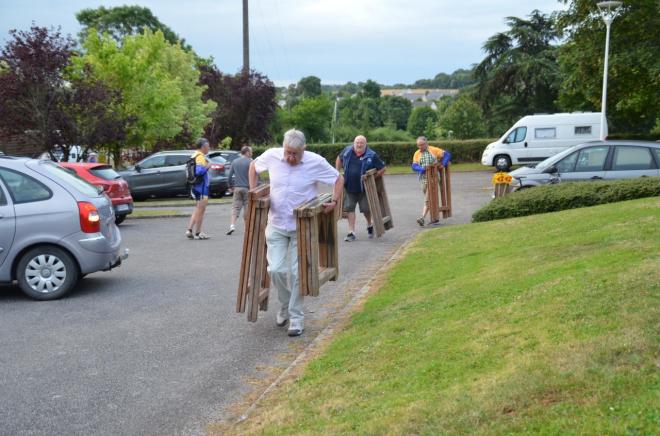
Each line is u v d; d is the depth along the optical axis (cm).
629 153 1528
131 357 663
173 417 516
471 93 5744
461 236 1200
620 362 430
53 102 2553
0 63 2531
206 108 4034
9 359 660
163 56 3772
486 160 3500
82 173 1709
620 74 3097
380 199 1362
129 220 1927
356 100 10112
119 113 2786
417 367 516
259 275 718
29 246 913
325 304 859
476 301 667
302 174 712
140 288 986
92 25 7212
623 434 348
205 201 1499
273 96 4525
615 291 573
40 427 500
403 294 809
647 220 941
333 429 430
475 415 400
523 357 476
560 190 1384
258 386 579
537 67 5312
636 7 2936
